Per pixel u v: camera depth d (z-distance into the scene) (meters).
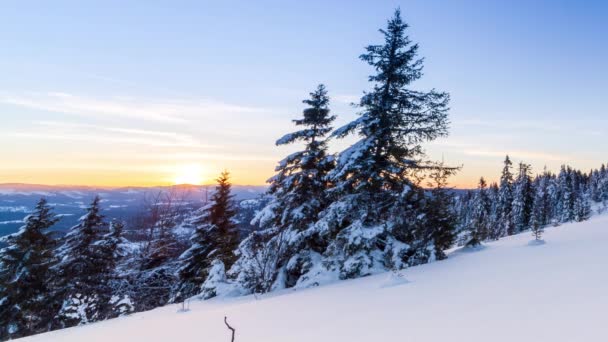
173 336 5.96
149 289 23.23
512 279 6.10
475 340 3.23
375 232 13.82
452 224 15.26
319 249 17.30
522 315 3.76
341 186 15.61
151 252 26.39
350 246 13.71
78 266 24.28
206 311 9.24
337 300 7.30
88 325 10.29
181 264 26.06
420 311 4.84
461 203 72.44
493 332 3.37
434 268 10.20
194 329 6.34
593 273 5.40
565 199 72.00
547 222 63.38
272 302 8.71
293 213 17.23
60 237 25.36
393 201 15.23
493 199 77.00
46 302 22.80
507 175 68.06
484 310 4.26
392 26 15.66
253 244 17.73
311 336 4.44
